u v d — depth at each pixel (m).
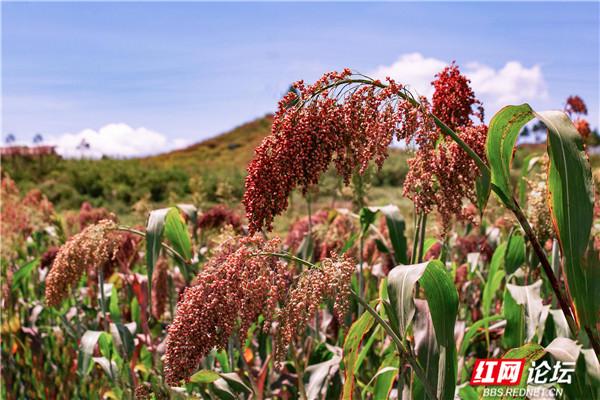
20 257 8.34
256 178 2.22
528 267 4.34
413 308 2.24
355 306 4.59
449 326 2.40
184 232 3.97
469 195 2.41
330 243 5.54
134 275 4.39
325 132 2.22
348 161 2.30
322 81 2.28
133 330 4.39
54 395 5.05
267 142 2.25
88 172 32.19
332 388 3.90
